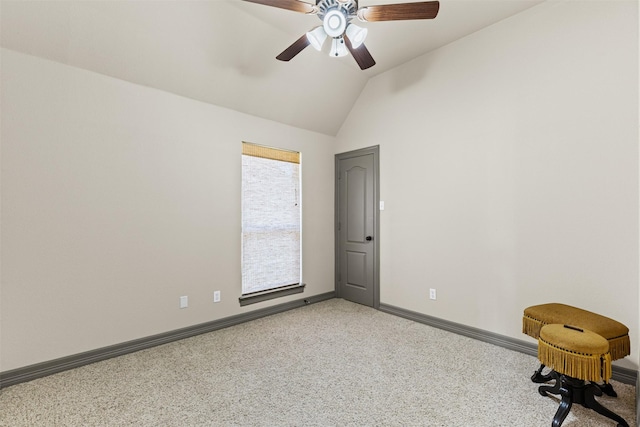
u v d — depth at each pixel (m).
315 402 1.92
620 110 2.17
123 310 2.61
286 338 2.94
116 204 2.57
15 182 2.15
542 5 2.53
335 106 3.96
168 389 2.07
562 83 2.42
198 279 3.06
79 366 2.38
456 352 2.62
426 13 2.01
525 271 2.62
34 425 1.71
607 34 2.22
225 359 2.50
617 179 2.18
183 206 2.96
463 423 1.72
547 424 1.72
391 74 3.65
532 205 2.58
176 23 2.49
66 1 2.10
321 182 4.22
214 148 3.18
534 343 2.56
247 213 3.51
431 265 3.26
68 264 2.35
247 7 2.57
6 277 2.12
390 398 1.96
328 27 2.07
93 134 2.46
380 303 3.78
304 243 4.01
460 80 3.04
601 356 1.57
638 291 2.09
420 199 3.36
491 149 2.82
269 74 3.21
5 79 2.11
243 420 1.76
